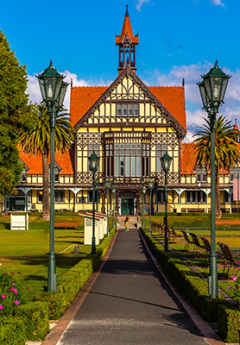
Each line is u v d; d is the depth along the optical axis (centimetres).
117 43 7662
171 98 7681
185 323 1091
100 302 1349
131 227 6253
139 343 925
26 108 3316
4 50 3173
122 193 7138
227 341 924
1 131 3080
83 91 7756
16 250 2953
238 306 984
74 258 2466
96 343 925
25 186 7069
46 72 1345
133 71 7525
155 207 7088
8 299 955
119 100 7044
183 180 7194
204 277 1602
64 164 7225
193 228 6119
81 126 7062
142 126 7031
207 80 1307
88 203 7162
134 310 1240
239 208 7181
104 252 2747
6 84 3119
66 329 1036
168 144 7062
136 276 1878
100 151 7069
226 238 4231
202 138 6322
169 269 1845
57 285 1216
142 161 6994
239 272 1024
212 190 1266
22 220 5500
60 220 5991
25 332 878
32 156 7306
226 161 6359
